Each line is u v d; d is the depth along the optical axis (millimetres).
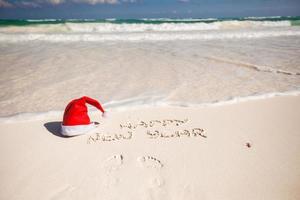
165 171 1567
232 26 10320
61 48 5465
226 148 1796
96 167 1605
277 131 2021
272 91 2859
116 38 6918
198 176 1522
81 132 1930
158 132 2010
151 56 4676
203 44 6039
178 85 3094
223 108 2428
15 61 4266
